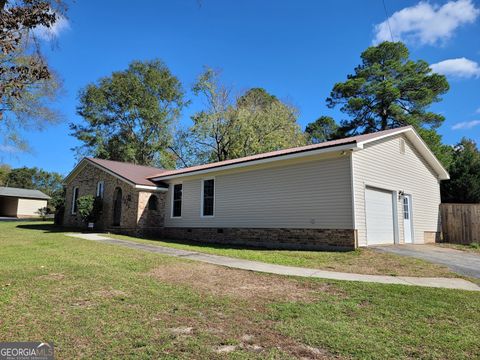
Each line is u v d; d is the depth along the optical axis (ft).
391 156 43.86
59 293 17.51
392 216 42.93
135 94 116.47
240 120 94.38
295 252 34.04
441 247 42.19
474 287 20.67
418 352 11.22
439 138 85.05
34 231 56.39
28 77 23.30
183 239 52.44
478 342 12.09
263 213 42.29
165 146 120.16
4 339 11.82
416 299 17.58
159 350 11.12
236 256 31.55
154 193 56.75
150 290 18.51
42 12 21.29
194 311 15.19
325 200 36.42
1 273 21.67
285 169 40.60
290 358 10.70
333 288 19.94
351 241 33.88
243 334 12.65
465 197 64.03
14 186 187.21
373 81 99.60
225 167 45.93
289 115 99.66
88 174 67.15
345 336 12.51
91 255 29.71
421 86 94.22
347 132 104.73
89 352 10.91
